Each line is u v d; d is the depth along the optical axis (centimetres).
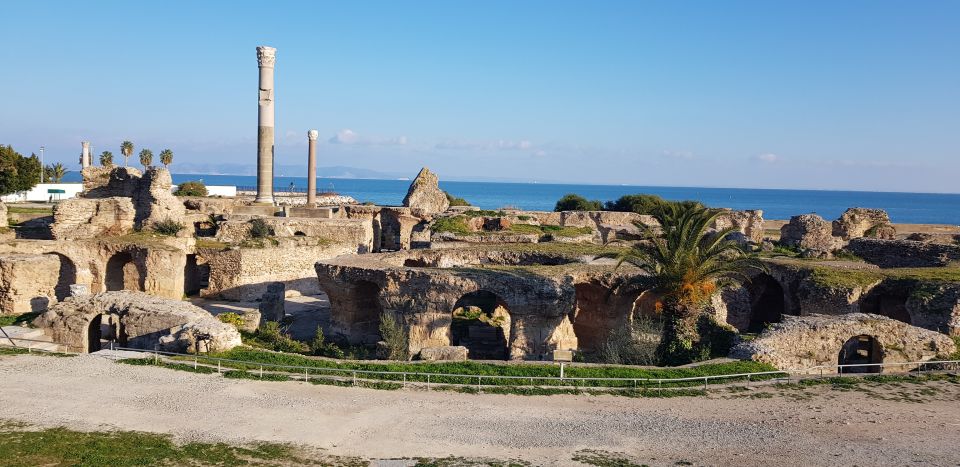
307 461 1858
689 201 6750
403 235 7512
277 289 4188
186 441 1964
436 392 2481
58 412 2162
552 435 2086
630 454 1948
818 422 2206
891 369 2825
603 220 7119
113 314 3353
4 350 2916
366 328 3872
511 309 3403
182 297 5012
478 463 1867
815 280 3622
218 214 6538
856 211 6178
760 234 7025
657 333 3144
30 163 8350
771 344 2819
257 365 2728
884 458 1927
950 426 2177
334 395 2422
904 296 3541
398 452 1939
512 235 5575
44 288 4134
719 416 2262
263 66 7394
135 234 5238
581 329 3906
